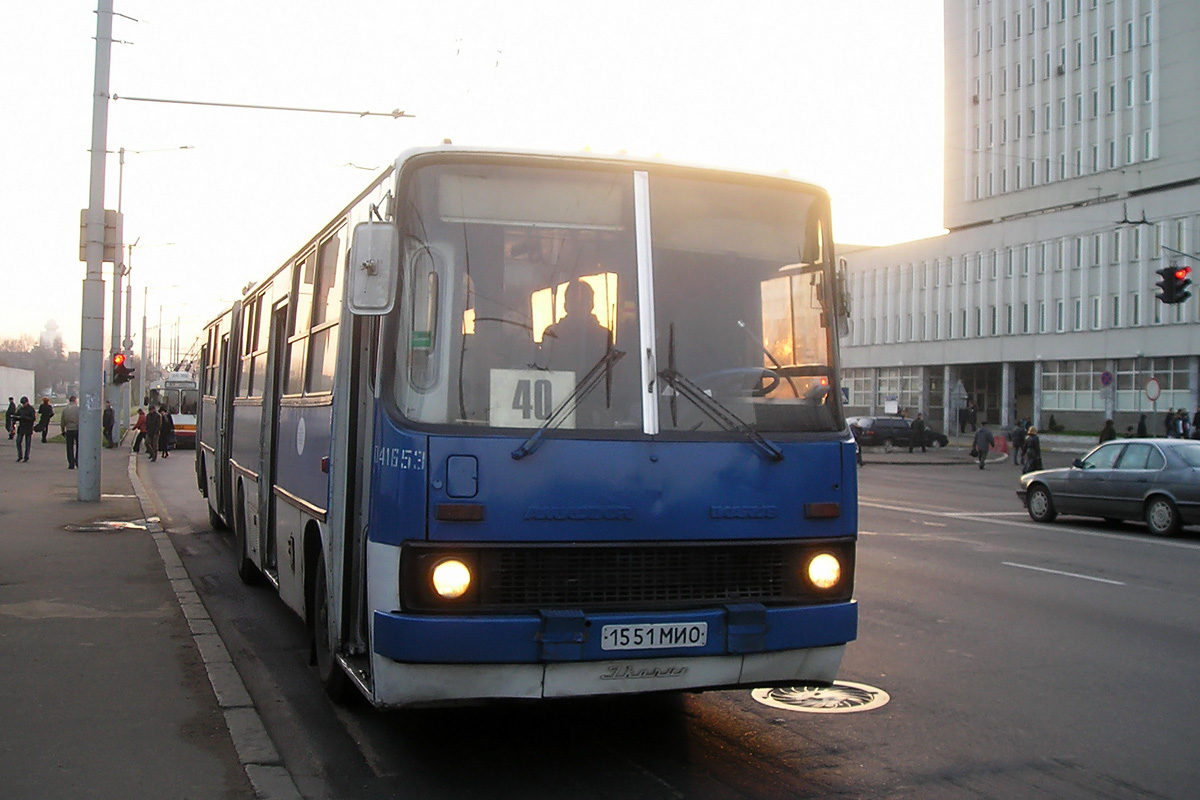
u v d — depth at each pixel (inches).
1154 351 2364.7
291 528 305.0
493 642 192.1
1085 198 2711.6
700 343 215.8
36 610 363.3
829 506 217.6
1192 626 371.9
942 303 2977.4
